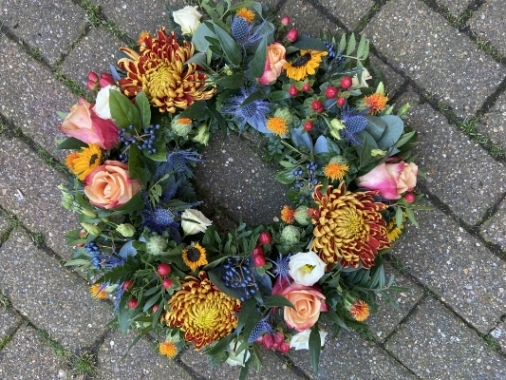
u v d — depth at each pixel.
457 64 1.19
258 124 1.06
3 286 1.31
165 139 1.05
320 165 1.03
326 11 1.19
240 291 1.00
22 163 1.27
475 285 1.22
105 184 0.96
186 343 1.23
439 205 1.22
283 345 1.05
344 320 1.05
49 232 1.28
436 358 1.24
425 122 1.20
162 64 0.98
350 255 0.97
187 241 1.11
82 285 1.30
